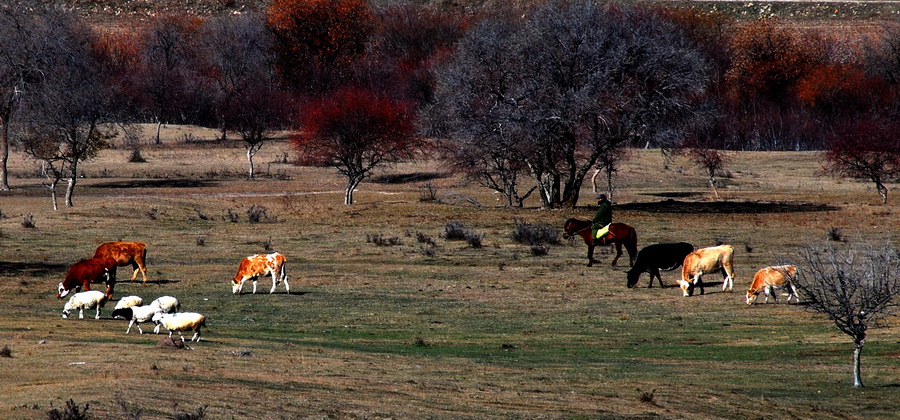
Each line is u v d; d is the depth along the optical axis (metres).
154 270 33.56
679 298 27.77
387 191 72.94
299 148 79.81
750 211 57.34
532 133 53.38
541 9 58.91
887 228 49.28
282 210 55.34
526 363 17.44
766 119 113.88
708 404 14.02
